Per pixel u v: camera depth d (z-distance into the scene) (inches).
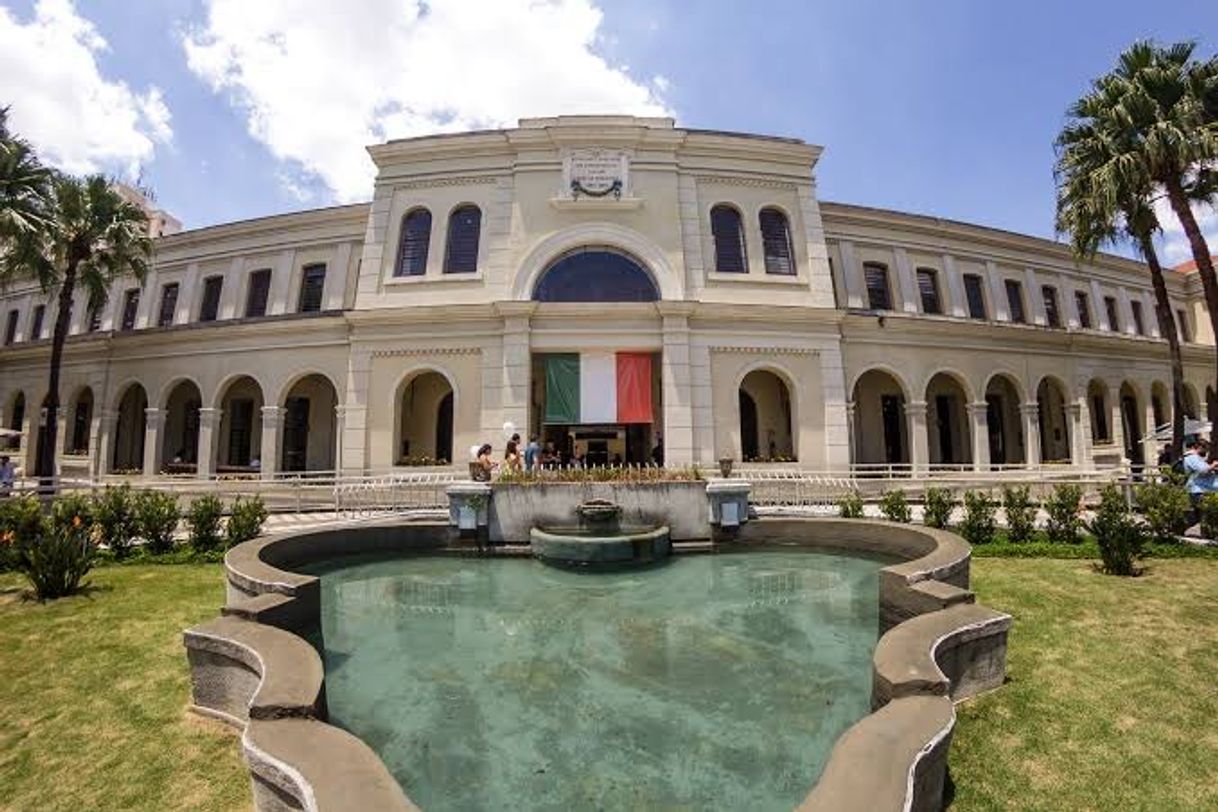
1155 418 1163.9
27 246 703.7
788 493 747.4
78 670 253.6
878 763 128.9
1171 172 627.8
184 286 965.8
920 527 437.4
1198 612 300.5
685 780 179.2
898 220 950.4
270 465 828.0
